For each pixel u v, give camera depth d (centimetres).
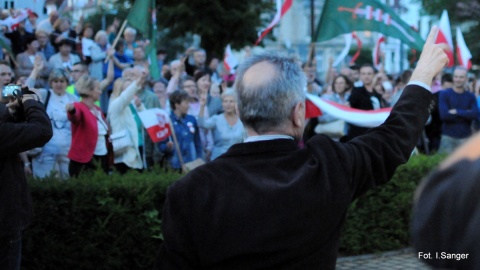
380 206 639
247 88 208
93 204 495
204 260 196
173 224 198
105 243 501
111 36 1230
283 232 193
